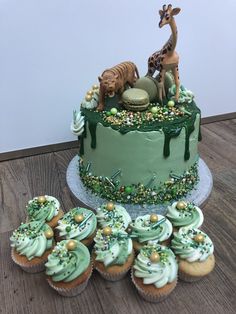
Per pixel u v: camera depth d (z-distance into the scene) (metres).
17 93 1.78
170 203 1.40
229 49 2.12
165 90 1.46
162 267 1.06
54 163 1.86
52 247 1.20
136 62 1.92
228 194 1.58
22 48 1.67
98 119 1.34
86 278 1.11
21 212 1.49
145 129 1.26
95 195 1.47
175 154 1.33
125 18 1.77
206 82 2.18
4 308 1.10
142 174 1.34
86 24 1.72
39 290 1.16
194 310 1.09
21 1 1.56
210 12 1.94
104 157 1.36
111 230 1.17
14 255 1.19
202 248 1.14
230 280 1.18
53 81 1.81
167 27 1.89
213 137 2.09
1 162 1.87
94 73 1.86
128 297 1.14
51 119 1.92
